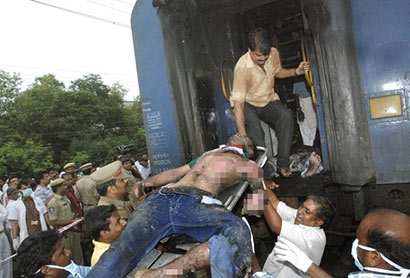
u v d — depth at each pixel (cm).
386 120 244
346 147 241
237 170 208
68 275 191
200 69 328
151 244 177
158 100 335
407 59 237
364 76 250
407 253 127
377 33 244
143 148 3809
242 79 316
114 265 163
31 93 3275
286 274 209
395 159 243
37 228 466
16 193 507
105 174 343
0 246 420
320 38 246
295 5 334
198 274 188
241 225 166
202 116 320
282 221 211
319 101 293
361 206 248
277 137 332
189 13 321
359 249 143
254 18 353
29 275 178
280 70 321
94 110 3584
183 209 180
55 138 3222
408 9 235
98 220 218
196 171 207
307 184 293
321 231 215
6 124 3038
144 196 251
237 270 153
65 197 483
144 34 339
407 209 242
